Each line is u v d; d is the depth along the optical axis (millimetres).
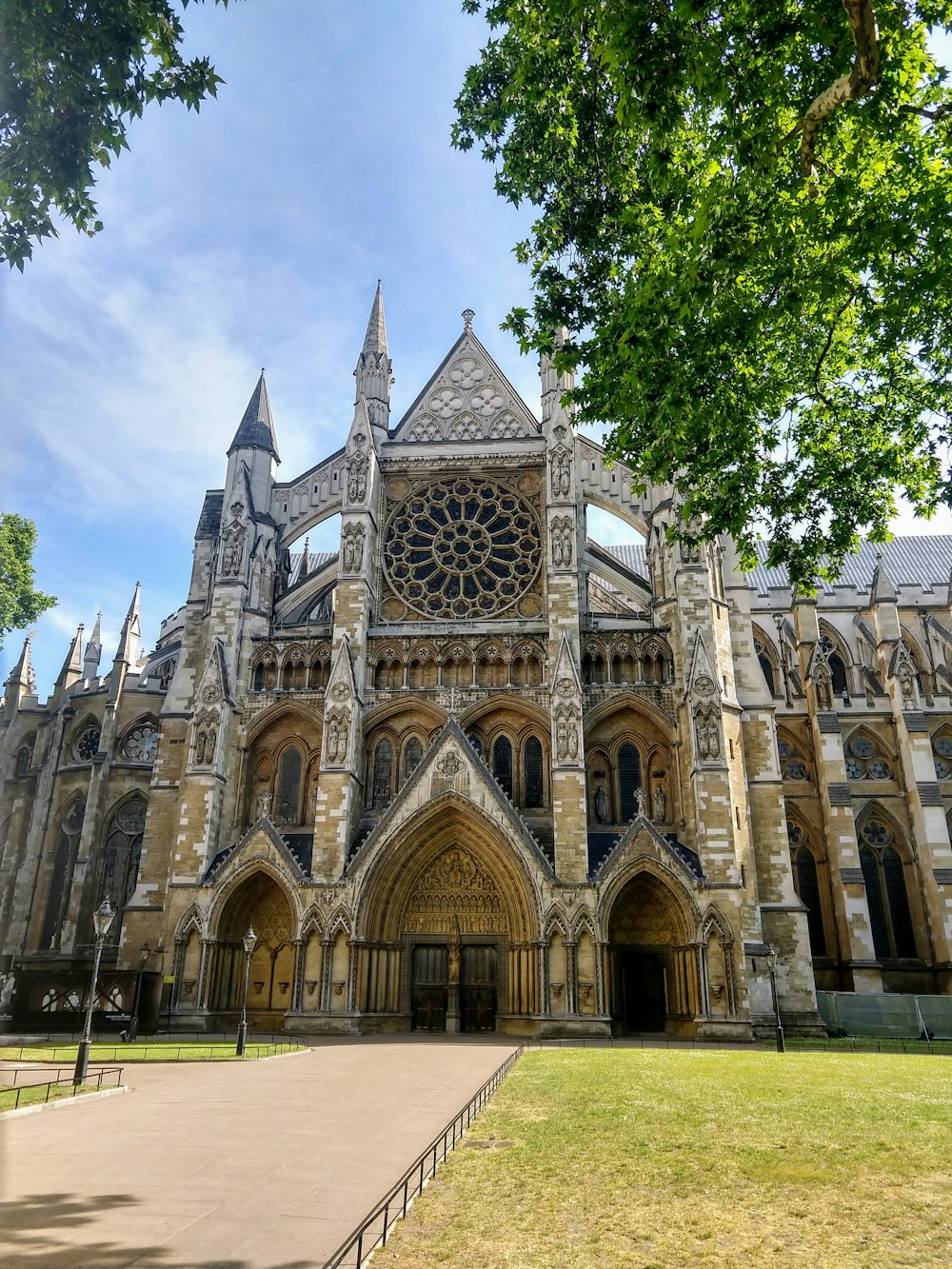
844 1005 48875
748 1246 11367
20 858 68562
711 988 42812
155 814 52156
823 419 28422
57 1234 11523
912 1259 10836
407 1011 46094
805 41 20203
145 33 17891
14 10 16641
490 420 59156
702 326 23250
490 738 50500
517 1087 24312
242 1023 34719
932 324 23688
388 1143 17281
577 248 27469
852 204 22250
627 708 49812
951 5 19016
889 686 66188
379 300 62469
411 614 54344
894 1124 17938
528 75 26656
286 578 59125
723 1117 19031
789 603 76125
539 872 44719
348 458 54844
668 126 21406
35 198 18312
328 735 48594
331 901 45625
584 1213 12781
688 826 47062
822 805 62594
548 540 51781
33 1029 43500
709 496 27938
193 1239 11422
